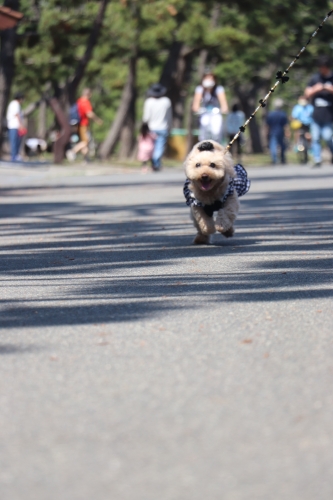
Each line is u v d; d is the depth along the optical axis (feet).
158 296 32.17
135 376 21.77
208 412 19.06
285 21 183.83
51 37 158.10
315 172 111.45
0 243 49.39
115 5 152.25
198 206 44.42
